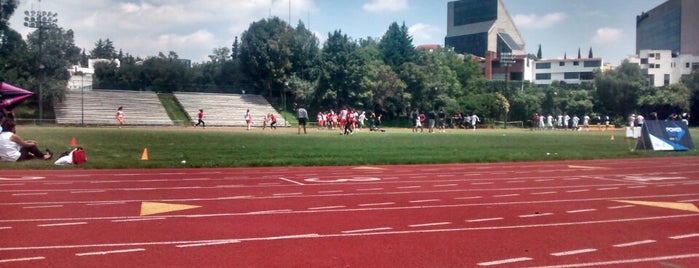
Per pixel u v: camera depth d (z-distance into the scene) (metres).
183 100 76.12
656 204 12.24
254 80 84.75
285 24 85.56
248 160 21.05
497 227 9.56
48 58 66.25
